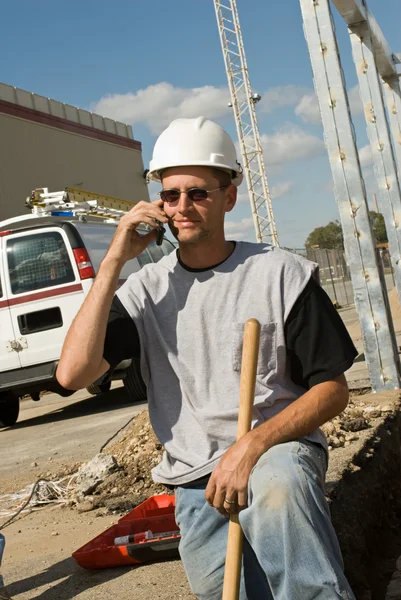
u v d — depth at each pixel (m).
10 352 9.21
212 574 2.54
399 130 10.21
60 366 2.55
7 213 25.58
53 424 9.45
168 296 2.63
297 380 2.52
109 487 5.25
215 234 2.58
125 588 3.28
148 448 5.77
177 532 3.66
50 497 5.45
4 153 26.00
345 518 3.80
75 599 3.26
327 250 31.14
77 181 29.95
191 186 2.54
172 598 3.09
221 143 2.59
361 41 8.14
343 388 2.42
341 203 6.92
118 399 10.59
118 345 2.61
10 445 8.38
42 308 9.17
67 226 9.30
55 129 29.14
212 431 2.53
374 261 6.93
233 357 2.52
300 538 2.08
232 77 41.25
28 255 9.30
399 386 6.98
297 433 2.31
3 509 5.40
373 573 3.74
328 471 4.23
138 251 2.62
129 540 3.64
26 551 4.22
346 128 6.82
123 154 34.12
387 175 8.79
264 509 2.11
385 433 5.38
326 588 2.06
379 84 8.34
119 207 12.16
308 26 6.83
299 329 2.45
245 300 2.54
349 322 18.41
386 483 4.81
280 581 2.15
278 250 2.59
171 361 2.60
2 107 26.23
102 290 2.55
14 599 3.40
